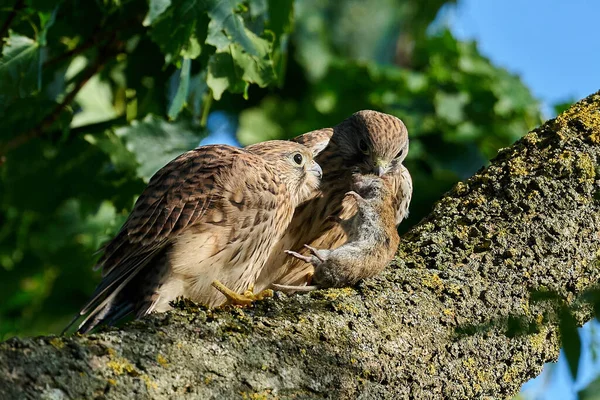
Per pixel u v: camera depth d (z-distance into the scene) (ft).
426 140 52.47
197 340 20.74
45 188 41.52
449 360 24.47
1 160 38.58
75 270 49.01
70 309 50.16
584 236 27.71
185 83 35.37
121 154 39.58
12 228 45.47
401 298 25.13
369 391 22.70
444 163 51.57
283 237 35.73
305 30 63.10
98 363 19.01
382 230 27.68
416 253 27.76
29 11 36.35
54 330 49.90
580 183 28.32
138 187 40.68
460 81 55.06
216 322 21.43
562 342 19.74
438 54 57.82
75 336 19.38
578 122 29.68
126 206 41.06
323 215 36.55
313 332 22.71
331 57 63.41
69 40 40.22
